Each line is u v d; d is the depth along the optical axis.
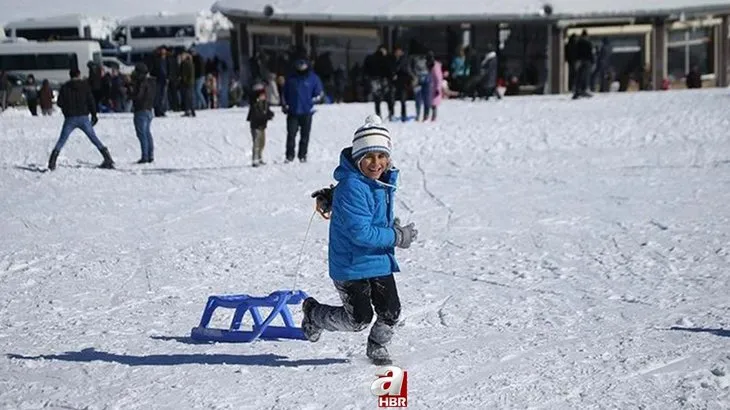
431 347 14.81
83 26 102.12
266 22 83.38
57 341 15.85
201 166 39.69
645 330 15.43
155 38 100.81
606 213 26.70
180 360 14.54
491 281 19.44
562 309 17.00
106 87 65.50
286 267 21.36
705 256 21.11
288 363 14.19
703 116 46.69
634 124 45.62
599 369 13.45
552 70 78.38
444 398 12.48
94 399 12.83
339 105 61.31
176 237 25.48
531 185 32.19
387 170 12.98
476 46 79.19
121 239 25.53
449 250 22.64
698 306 16.92
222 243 24.31
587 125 46.06
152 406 12.48
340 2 80.19
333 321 13.44
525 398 12.41
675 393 12.41
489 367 13.70
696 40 83.12
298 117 38.31
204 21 101.94
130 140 46.09
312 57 81.50
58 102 38.19
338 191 12.83
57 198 32.59
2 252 24.06
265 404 12.41
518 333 15.51
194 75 63.34
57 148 38.50
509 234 24.31
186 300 18.66
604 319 16.23
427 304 17.69
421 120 51.38
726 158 36.47
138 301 18.69
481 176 34.56
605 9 77.50
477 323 16.23
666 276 19.41
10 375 14.00
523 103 59.47
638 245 22.48
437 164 37.84
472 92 67.19
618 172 34.34
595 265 20.62
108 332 16.36
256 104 38.00
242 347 15.16
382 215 12.94
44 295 19.44
